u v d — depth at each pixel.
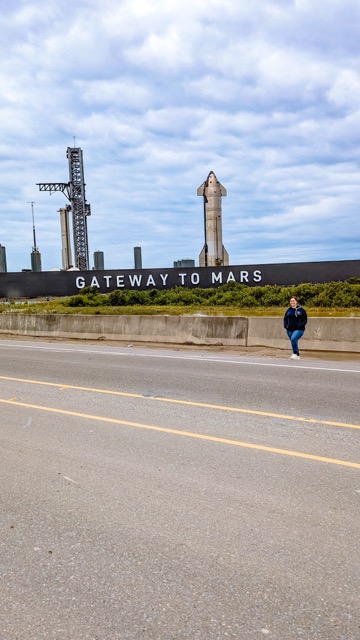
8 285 59.09
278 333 16.05
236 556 3.51
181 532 3.86
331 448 5.75
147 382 10.15
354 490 4.58
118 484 4.81
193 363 12.88
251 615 2.90
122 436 6.34
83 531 3.92
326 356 14.22
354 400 8.23
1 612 2.98
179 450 5.76
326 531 3.84
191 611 2.94
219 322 17.34
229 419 7.09
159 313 36.94
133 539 3.78
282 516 4.09
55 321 22.39
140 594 3.11
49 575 3.34
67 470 5.21
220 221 71.00
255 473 5.02
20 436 6.42
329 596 3.05
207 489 4.65
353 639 2.70
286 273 60.56
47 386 9.84
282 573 3.30
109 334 20.38
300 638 2.71
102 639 2.74
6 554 3.62
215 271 60.88
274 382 9.95
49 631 2.81
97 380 10.46
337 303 45.62
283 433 6.37
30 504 4.42
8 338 22.50
